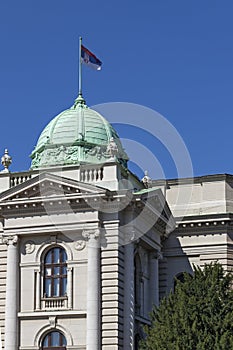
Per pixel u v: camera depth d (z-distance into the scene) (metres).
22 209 62.56
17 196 62.56
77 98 73.06
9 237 62.56
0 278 62.66
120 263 61.16
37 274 61.97
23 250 62.78
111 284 60.12
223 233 72.06
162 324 53.22
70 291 60.84
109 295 59.94
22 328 61.09
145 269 67.62
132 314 61.03
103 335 59.28
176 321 51.75
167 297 60.91
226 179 74.69
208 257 71.88
